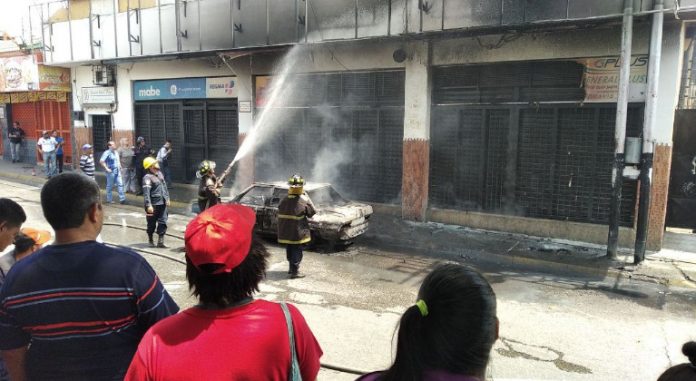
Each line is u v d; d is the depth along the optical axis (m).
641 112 9.39
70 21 17.89
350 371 4.79
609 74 9.62
